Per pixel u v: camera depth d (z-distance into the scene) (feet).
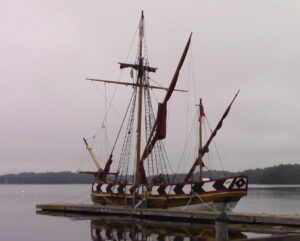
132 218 133.69
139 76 163.12
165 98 147.54
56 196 423.23
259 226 104.68
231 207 128.26
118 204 152.15
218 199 125.90
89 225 123.34
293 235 41.47
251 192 517.14
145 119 160.56
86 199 357.20
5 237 106.11
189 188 131.85
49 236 105.50
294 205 257.14
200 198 128.26
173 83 145.89
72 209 162.30
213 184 127.54
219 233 41.68
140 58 163.84
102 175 178.50
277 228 100.58
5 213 182.09
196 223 118.11
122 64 162.81
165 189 137.59
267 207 237.86
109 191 156.35
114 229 112.06
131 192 146.10
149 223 121.80
